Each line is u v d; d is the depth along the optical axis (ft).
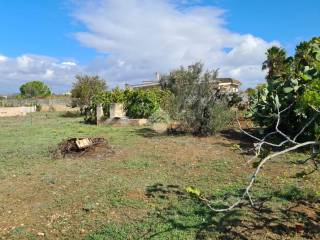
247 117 42.68
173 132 45.39
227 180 23.84
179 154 32.55
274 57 78.07
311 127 29.48
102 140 36.09
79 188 23.04
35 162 30.96
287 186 21.74
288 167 26.55
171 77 71.20
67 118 85.25
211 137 41.19
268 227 16.35
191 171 26.63
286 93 33.63
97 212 19.04
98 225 17.47
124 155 32.86
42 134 49.70
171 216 17.95
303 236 15.57
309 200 19.38
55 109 136.26
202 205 19.07
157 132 46.93
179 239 15.65
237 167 27.09
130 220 17.84
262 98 35.22
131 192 21.90
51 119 82.74
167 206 19.39
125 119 60.44
